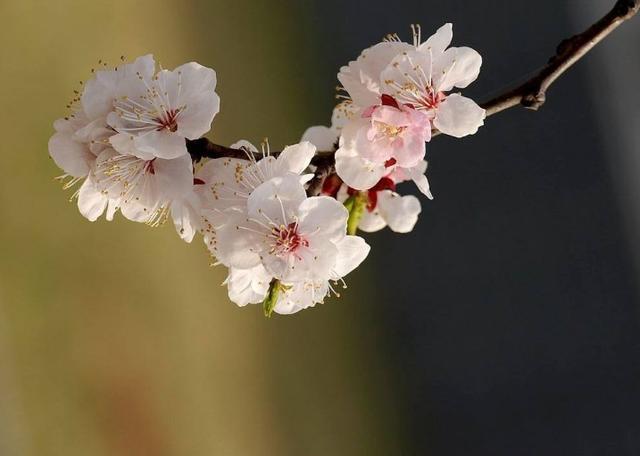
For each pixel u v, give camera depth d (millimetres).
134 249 1479
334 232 967
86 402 1424
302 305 975
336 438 1523
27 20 1452
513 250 1524
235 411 1480
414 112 975
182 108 973
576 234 1491
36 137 1446
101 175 972
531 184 1523
